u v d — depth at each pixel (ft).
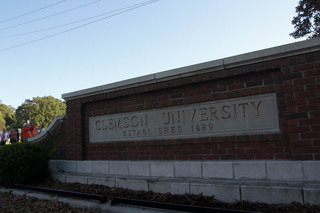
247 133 15.43
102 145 21.99
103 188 19.26
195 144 17.21
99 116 22.62
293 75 14.01
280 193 13.08
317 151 13.25
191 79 17.21
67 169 23.86
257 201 13.52
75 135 23.71
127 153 20.53
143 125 19.66
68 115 24.45
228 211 12.44
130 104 20.48
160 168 18.13
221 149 16.24
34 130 54.13
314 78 13.48
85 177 21.03
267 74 15.02
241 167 15.10
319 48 13.34
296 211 12.07
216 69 16.21
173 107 18.28
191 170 16.80
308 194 12.44
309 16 49.85
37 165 23.11
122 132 20.89
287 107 14.07
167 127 18.44
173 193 16.31
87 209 16.21
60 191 18.93
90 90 22.34
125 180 18.65
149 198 16.28
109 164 21.01
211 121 16.66
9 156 22.04
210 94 16.75
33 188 20.86
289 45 13.94
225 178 15.56
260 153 15.05
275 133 14.58
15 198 19.89
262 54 14.62
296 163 13.61
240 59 15.28
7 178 22.53
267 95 14.99
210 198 14.79
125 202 15.74
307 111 13.56
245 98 15.62
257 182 14.38
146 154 19.47
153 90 19.03
